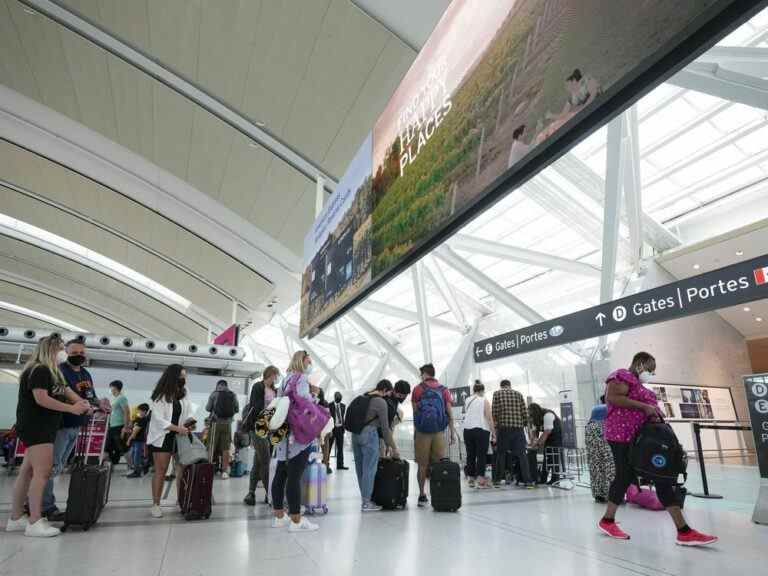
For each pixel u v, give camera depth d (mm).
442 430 6102
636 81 2561
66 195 18516
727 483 7906
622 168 10430
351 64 9484
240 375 13102
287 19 9117
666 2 2254
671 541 3979
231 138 12945
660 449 3887
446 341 22594
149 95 12508
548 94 3027
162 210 17516
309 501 5289
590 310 7496
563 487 7809
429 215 4516
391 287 21000
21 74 13039
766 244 11641
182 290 23672
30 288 29688
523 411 8023
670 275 13383
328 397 25203
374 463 5598
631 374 4219
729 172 11578
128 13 10359
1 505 5410
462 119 4117
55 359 4242
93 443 9438
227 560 3348
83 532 4191
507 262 17547
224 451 9125
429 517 5098
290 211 14758
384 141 5996
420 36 8367
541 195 12211
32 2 10703
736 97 5125
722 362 14773
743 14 2115
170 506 5746
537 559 3408
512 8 3561
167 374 5309
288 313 25609
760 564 3271
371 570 3127
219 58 10609
